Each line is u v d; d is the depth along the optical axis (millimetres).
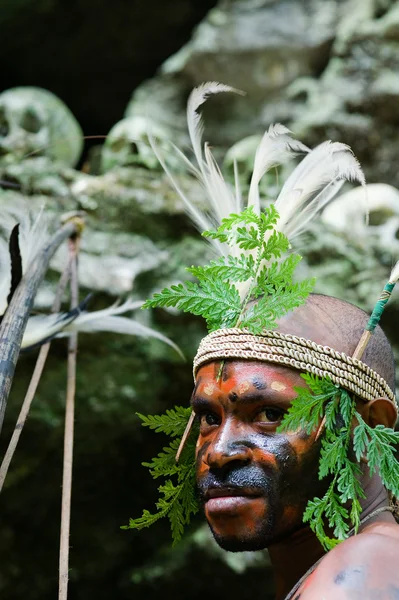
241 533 1225
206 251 4207
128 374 4086
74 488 4297
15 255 1641
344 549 1109
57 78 7773
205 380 1298
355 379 1285
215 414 1290
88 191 4266
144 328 1884
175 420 1487
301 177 1503
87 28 7461
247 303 1365
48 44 7555
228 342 1292
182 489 1484
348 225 4812
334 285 4348
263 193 4488
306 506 1244
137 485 4379
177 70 6730
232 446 1239
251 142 4902
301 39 6617
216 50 6637
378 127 6129
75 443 4180
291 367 1271
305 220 1527
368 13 6457
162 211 4246
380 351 1370
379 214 4844
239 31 6684
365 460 1298
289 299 1310
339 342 1316
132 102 6754
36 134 5152
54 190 4297
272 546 1331
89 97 7801
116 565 4391
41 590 4316
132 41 7543
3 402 1384
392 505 1413
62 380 4055
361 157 6117
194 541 4250
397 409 1341
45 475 4211
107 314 1857
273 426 1249
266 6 6781
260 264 1424
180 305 1386
